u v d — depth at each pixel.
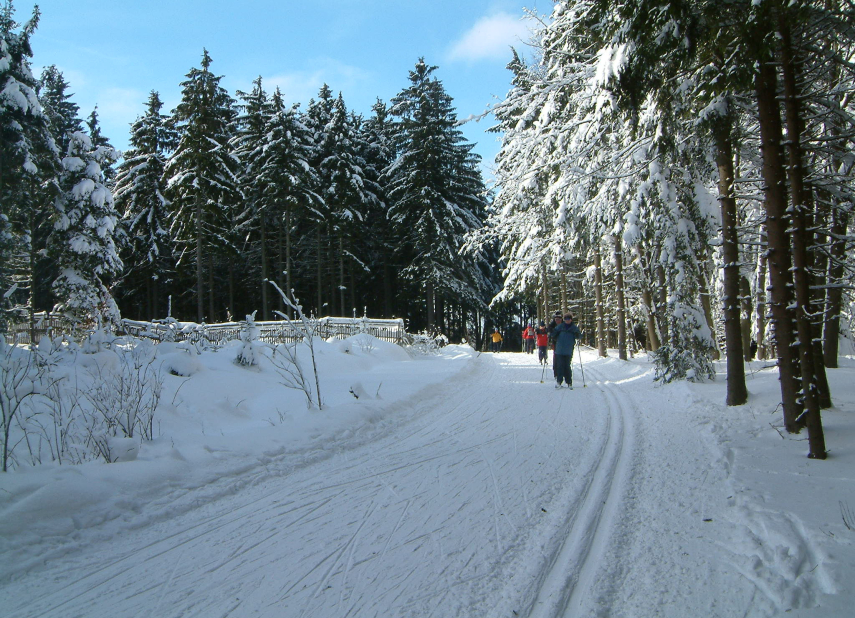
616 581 3.60
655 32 7.27
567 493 5.36
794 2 5.93
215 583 3.69
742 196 8.21
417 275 36.84
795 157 6.33
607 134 11.30
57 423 6.84
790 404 7.07
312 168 34.59
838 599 3.21
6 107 18.20
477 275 39.59
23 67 19.58
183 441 7.08
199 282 30.66
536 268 24.34
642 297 19.12
